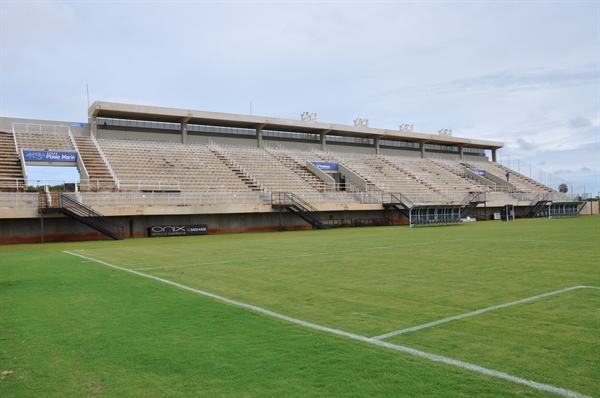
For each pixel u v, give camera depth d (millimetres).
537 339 5816
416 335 6094
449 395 4227
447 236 24078
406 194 45188
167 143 44062
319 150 55250
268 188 40625
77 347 5867
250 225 37031
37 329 6785
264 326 6656
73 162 35562
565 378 4570
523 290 8938
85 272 12398
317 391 4367
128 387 4590
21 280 11227
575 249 16047
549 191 68125
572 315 6977
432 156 68000
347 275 11273
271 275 11500
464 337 5965
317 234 29953
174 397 4332
